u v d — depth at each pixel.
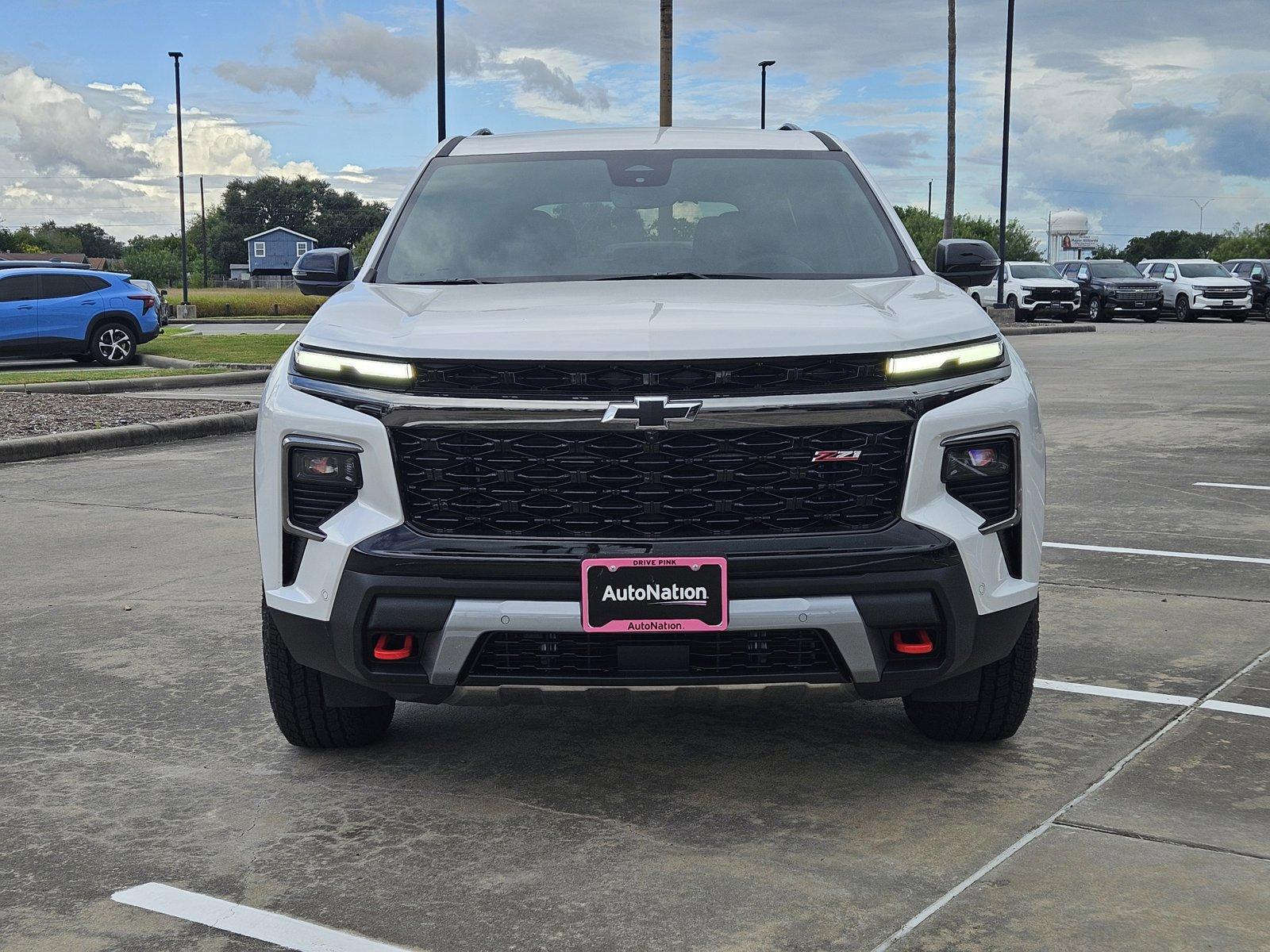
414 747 3.91
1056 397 14.41
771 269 4.20
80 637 5.12
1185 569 6.09
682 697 3.23
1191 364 19.45
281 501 3.40
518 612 3.14
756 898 2.86
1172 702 4.20
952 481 3.28
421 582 3.18
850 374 3.19
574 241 4.34
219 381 16.86
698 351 3.14
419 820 3.34
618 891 2.90
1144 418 12.34
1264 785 3.49
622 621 3.13
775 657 3.24
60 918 2.80
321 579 3.30
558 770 3.71
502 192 4.59
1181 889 2.87
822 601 3.14
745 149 4.85
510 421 3.16
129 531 7.33
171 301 58.28
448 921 2.77
